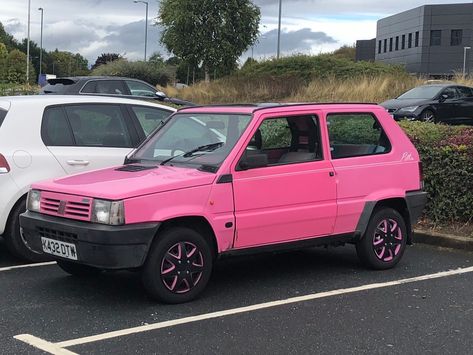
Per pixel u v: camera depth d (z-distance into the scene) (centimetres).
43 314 485
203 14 3641
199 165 534
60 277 597
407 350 414
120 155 694
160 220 480
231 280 590
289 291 552
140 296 533
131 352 408
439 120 1756
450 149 782
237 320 472
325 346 420
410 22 7312
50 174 642
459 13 6769
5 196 619
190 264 507
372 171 605
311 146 580
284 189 545
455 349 416
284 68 3331
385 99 2412
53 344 421
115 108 716
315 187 564
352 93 2528
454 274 612
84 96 714
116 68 4375
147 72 4356
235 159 523
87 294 540
